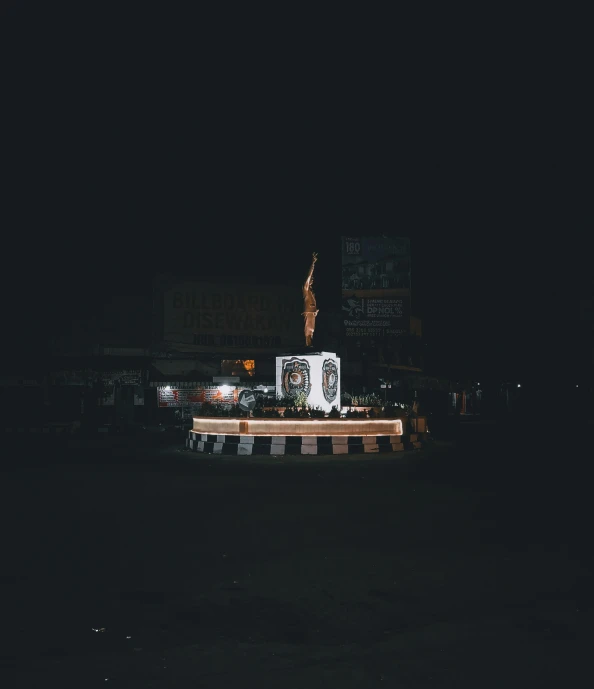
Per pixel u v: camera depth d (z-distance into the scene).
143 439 31.47
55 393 41.53
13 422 38.03
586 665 5.46
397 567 8.34
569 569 8.25
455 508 12.41
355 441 23.62
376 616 6.61
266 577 7.91
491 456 22.94
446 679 5.21
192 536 10.04
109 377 41.66
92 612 6.72
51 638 6.04
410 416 28.44
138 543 9.59
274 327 46.41
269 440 23.06
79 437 32.84
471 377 63.75
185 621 6.47
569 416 53.19
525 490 14.65
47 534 10.18
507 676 5.26
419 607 6.88
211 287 45.50
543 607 6.87
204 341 45.16
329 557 8.82
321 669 5.38
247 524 10.92
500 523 11.02
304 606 6.91
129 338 44.56
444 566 8.38
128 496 13.75
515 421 52.84
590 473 17.89
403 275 45.34
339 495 13.91
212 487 15.02
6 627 6.30
